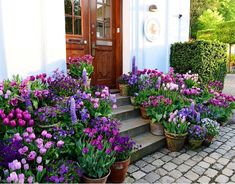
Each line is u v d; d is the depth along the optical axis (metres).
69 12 3.99
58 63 3.44
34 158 1.96
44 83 2.96
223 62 5.59
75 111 2.57
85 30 4.23
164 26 5.35
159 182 2.39
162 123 3.30
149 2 4.90
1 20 2.92
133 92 3.98
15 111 2.38
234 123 4.56
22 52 3.11
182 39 5.80
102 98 3.00
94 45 4.38
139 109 3.86
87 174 2.08
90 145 2.21
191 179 2.46
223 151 3.18
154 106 3.37
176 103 3.64
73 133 2.41
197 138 3.12
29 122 2.29
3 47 2.97
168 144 3.20
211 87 4.74
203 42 4.96
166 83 4.00
